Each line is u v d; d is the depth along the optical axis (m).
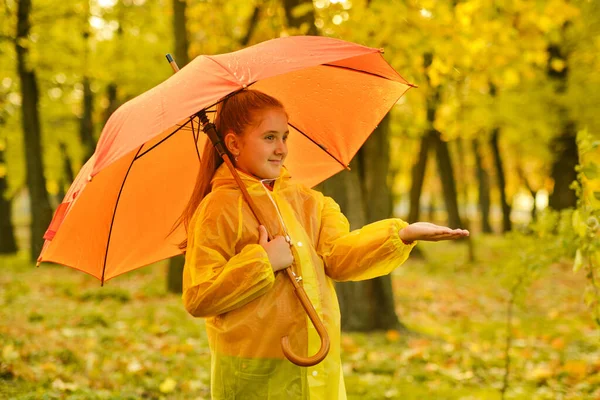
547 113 15.04
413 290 12.53
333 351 2.41
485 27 7.71
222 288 2.23
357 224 7.50
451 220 20.36
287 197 2.55
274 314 2.33
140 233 2.77
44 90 16.92
